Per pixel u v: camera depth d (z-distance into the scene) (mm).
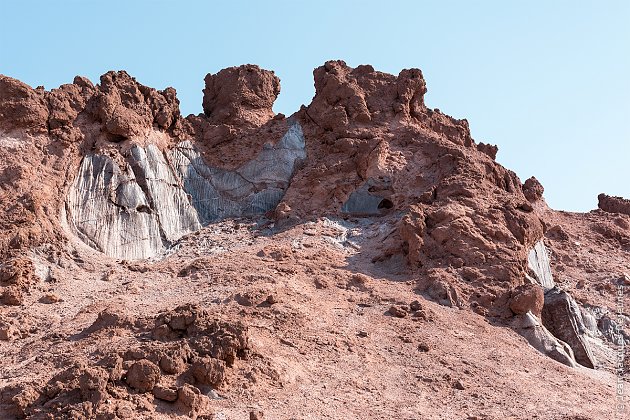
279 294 24922
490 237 28922
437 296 26734
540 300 26703
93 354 20766
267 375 20297
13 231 28000
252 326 22844
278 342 22359
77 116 32062
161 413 18250
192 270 27609
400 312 25250
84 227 29766
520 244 29219
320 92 35094
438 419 19922
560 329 27453
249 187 33562
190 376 19375
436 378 22062
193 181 33281
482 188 30844
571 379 23891
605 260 35781
